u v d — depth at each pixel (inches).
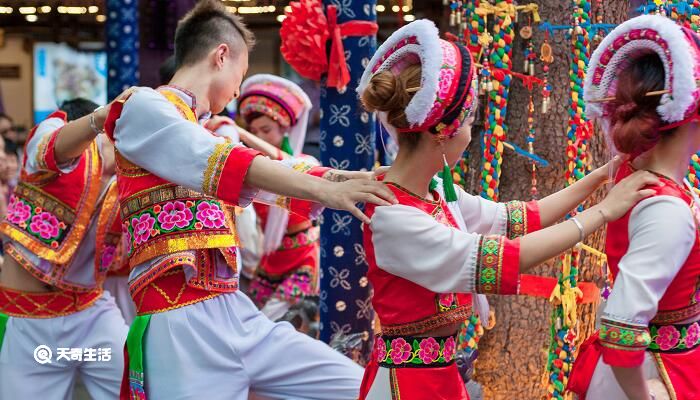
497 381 123.6
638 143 80.7
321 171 107.1
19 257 118.6
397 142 87.6
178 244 99.2
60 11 332.8
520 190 121.2
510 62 118.2
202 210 100.5
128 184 102.3
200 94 106.1
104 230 122.3
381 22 294.2
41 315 120.5
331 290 143.3
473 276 80.1
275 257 179.0
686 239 79.3
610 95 84.2
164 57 244.7
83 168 120.0
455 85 81.4
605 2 118.2
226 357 101.3
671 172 83.8
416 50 82.3
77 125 111.2
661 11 109.3
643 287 77.9
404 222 81.7
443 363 85.5
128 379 103.5
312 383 105.3
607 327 79.3
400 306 85.0
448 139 84.2
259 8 280.5
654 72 80.0
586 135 114.5
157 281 100.8
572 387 91.0
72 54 372.2
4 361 120.0
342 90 139.9
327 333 144.3
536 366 121.6
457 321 86.0
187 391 99.2
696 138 83.4
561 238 80.3
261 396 106.4
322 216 143.9
